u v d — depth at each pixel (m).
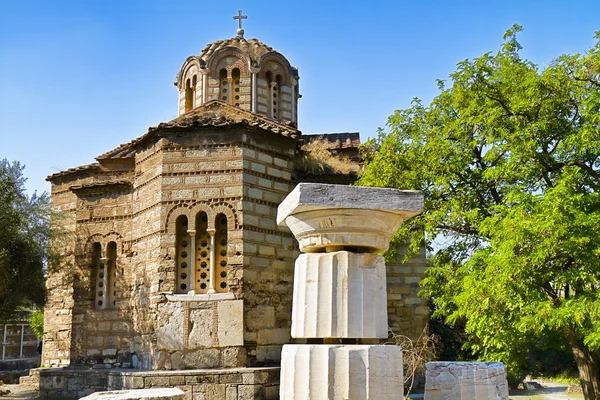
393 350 6.73
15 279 23.66
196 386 16.59
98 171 25.03
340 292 6.80
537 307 13.15
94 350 21.08
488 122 15.84
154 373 16.72
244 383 16.53
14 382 31.22
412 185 18.19
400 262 21.86
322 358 6.59
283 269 19.05
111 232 22.06
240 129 18.80
